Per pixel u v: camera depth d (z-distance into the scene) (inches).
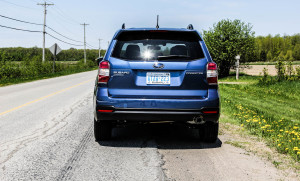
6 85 669.3
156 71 162.4
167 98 161.0
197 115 161.0
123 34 172.2
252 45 1251.8
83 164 145.0
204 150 171.3
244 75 1339.8
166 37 171.6
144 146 178.4
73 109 322.0
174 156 158.9
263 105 408.8
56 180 124.6
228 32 1216.8
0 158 154.0
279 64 735.7
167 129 230.2
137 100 159.8
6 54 939.3
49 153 163.2
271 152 168.6
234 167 142.2
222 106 353.4
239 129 229.6
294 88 611.2
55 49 1254.9
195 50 168.2
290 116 331.0
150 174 131.6
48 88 579.2
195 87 162.9
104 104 161.3
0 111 307.0
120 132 217.6
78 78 956.0
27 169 137.9
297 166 144.9
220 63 1258.6
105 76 163.3
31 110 314.3
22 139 193.9
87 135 205.8
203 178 127.4
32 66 1175.0
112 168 139.5
